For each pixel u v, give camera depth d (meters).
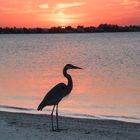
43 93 25.62
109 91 26.22
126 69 40.91
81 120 16.09
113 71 39.31
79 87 28.09
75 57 58.41
